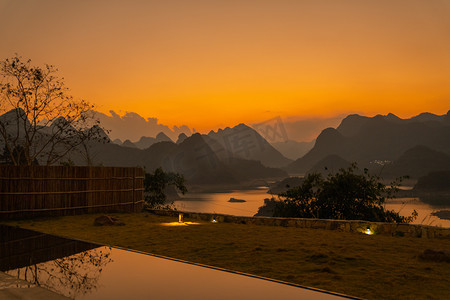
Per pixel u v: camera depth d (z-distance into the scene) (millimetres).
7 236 7523
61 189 14805
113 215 15484
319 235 9953
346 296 3100
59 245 5977
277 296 3092
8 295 3260
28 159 21016
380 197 17031
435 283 5023
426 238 9625
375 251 7504
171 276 3783
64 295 3207
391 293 4566
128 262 4496
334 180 17344
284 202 18312
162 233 10305
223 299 2992
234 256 6957
